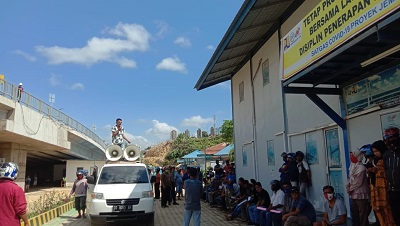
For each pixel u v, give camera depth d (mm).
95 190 10414
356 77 7629
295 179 9492
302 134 10289
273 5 10516
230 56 14992
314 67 6199
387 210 5418
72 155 37719
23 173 25734
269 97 12898
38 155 35969
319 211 9219
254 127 14781
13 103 18578
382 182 5531
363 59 6449
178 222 11500
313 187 9594
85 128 35188
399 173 5242
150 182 11195
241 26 11430
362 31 4836
